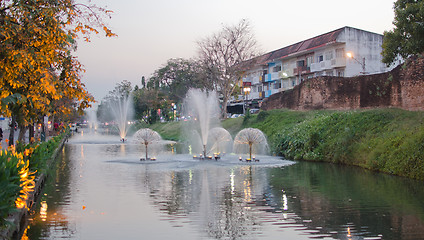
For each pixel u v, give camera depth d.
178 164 21.19
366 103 25.92
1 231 6.94
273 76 53.72
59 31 9.30
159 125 69.25
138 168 19.48
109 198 11.88
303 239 7.77
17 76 9.28
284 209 10.34
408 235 7.99
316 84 31.70
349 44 40.06
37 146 14.28
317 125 25.73
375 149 18.50
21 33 8.88
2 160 7.69
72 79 11.10
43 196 12.20
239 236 8.01
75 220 9.30
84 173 17.59
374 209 10.26
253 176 16.61
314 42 44.94
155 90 74.50
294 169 19.05
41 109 11.90
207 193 12.66
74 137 55.78
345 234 8.09
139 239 7.84
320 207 10.55
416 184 13.98
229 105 63.25
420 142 15.80
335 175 16.70
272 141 29.06
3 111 9.17
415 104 21.39
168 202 11.28
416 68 21.45
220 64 46.66
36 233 8.24
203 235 8.09
